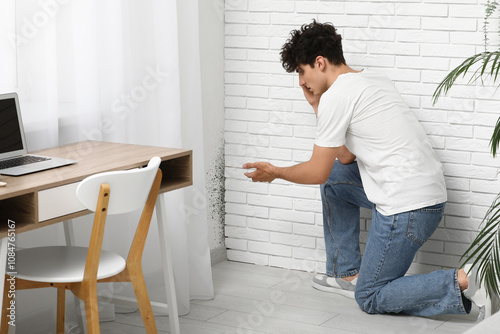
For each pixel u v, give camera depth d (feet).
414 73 11.79
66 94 9.98
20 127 9.11
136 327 10.68
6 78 9.14
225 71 13.28
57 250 8.96
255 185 13.37
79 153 9.54
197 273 11.78
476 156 11.55
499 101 11.28
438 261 12.01
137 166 9.05
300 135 12.83
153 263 11.32
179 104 11.23
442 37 11.51
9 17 9.05
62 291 9.48
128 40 10.67
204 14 12.66
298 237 13.15
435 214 10.64
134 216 10.98
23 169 8.52
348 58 12.23
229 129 13.43
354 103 10.35
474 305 11.51
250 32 12.95
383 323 10.79
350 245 11.91
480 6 11.21
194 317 11.09
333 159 10.48
